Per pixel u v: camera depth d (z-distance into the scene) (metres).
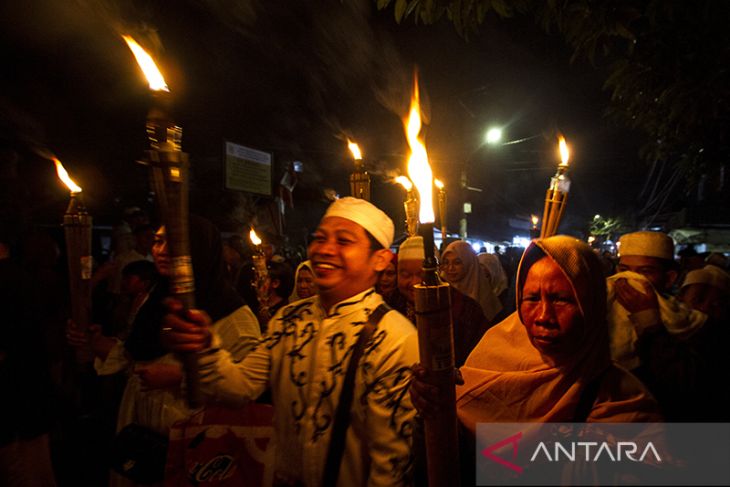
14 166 4.48
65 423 4.54
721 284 2.66
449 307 1.08
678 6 3.16
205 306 2.26
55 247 4.46
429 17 2.97
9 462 2.64
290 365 1.71
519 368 1.53
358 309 1.70
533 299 1.40
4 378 2.62
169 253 1.14
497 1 2.98
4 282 2.66
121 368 2.56
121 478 2.27
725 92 3.58
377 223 1.76
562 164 1.89
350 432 1.59
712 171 4.87
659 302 2.08
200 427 1.84
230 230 8.64
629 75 3.92
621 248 2.54
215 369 1.54
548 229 1.84
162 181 1.09
